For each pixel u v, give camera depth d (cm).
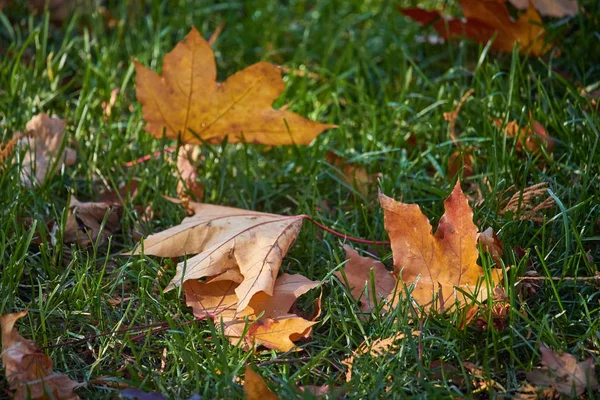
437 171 103
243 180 104
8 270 92
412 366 87
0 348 87
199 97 101
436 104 108
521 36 110
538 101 104
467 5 109
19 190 100
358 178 104
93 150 105
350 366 87
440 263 91
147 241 93
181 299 93
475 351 88
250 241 92
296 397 84
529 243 93
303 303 93
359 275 93
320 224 96
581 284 92
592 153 96
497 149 102
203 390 86
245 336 89
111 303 93
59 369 88
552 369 85
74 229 98
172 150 106
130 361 89
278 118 102
